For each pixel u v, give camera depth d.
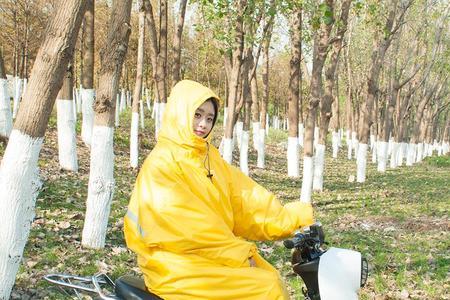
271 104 67.69
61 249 7.53
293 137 21.45
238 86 15.93
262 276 3.50
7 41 32.09
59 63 5.09
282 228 3.76
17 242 5.15
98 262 7.10
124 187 13.61
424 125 44.06
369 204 15.48
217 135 35.81
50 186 11.66
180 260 3.46
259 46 18.98
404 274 7.79
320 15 13.53
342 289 3.38
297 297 6.38
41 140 5.24
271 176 21.44
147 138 25.55
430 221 12.79
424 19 30.59
